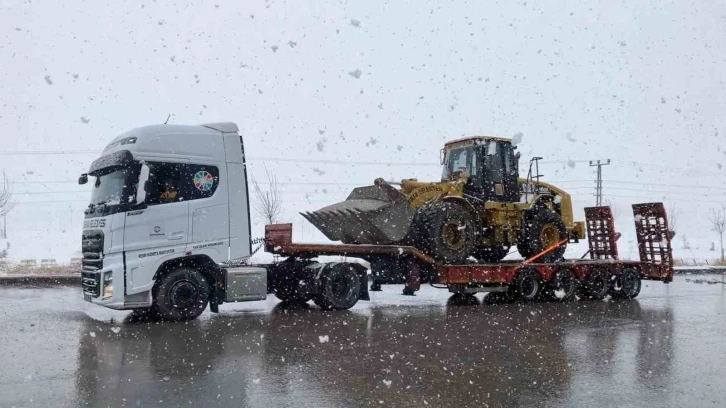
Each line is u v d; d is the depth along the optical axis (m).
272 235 11.87
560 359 7.39
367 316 11.01
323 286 11.72
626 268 15.22
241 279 10.70
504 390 5.95
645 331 9.57
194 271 10.30
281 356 7.32
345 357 7.30
